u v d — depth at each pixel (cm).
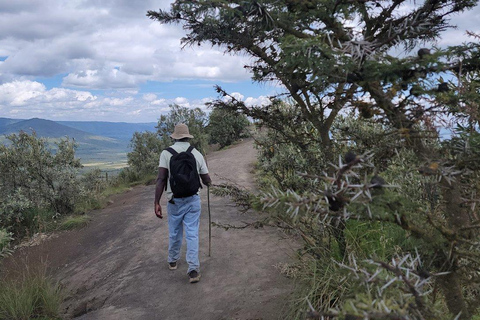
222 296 399
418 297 124
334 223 315
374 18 210
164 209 852
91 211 957
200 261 493
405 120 140
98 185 1116
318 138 357
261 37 245
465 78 161
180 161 441
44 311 434
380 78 134
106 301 437
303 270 366
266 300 368
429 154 145
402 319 109
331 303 304
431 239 139
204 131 1988
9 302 434
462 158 142
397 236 367
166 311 390
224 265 473
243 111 340
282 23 180
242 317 344
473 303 154
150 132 1672
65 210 945
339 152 304
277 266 440
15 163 893
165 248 575
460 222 148
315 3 172
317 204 127
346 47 139
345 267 145
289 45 139
